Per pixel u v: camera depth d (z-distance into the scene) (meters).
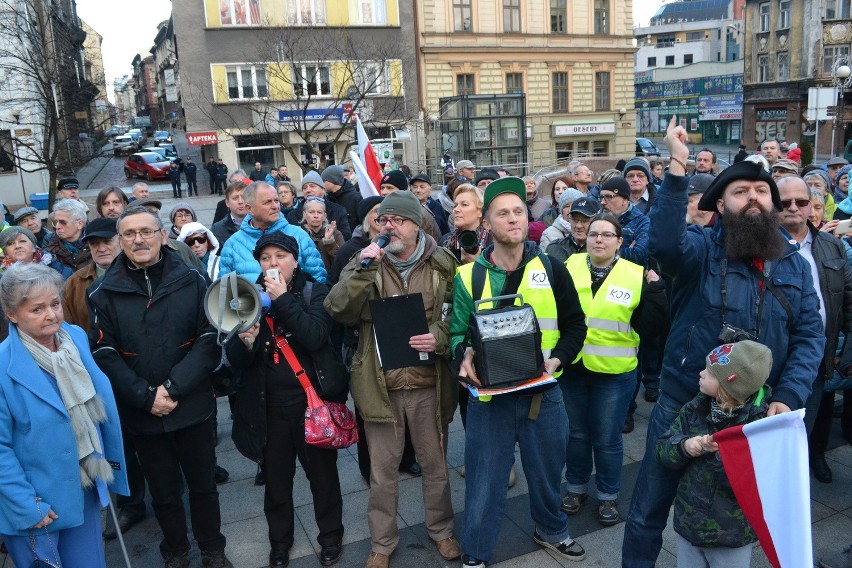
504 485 3.41
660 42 79.25
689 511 2.81
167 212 21.73
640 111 61.31
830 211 6.71
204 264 5.48
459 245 4.12
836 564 3.41
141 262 3.35
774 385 2.91
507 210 3.22
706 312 2.93
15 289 2.68
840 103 26.03
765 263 2.88
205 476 3.55
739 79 48.50
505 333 3.06
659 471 3.08
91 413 2.93
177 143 46.00
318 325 3.46
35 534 2.74
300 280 3.63
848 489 4.24
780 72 44.31
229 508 4.37
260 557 3.80
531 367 3.10
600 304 3.88
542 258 3.37
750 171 2.79
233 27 27.70
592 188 7.37
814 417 3.76
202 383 3.49
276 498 3.60
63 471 2.78
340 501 3.73
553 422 3.40
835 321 3.64
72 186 7.69
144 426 3.37
